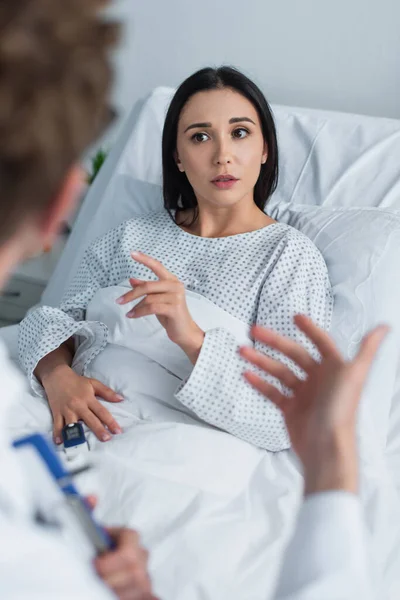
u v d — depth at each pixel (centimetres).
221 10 227
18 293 230
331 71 221
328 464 46
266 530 111
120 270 160
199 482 119
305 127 194
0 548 34
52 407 135
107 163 213
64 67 34
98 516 108
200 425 132
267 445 131
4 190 34
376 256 150
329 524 42
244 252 151
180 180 166
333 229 160
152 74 245
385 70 214
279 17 221
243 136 152
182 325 123
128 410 135
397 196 176
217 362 126
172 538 103
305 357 53
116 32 38
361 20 211
